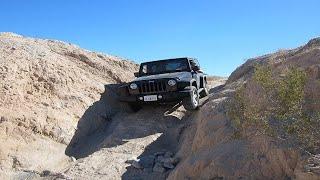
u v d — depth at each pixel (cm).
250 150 575
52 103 1084
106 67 1480
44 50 1334
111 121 1172
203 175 609
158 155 865
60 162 928
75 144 1025
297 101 489
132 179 782
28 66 1157
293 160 499
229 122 698
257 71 545
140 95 1146
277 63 816
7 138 898
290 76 497
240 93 613
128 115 1213
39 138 955
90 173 816
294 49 1066
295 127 490
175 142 955
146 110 1229
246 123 561
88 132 1095
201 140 731
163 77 1131
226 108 732
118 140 998
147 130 1059
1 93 1002
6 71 1081
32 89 1091
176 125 1110
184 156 802
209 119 757
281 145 521
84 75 1324
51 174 842
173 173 706
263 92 605
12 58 1155
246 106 566
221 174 580
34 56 1233
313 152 482
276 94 525
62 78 1194
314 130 488
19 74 1102
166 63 1276
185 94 1106
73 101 1136
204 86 1316
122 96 1180
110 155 909
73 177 802
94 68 1448
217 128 714
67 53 1476
